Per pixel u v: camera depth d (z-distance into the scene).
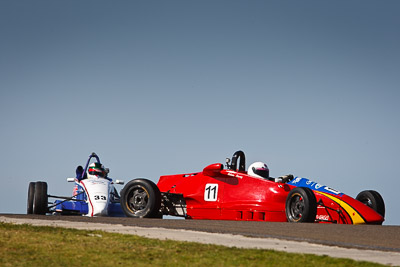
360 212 46.75
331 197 48.59
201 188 54.00
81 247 27.53
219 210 52.53
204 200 53.47
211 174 54.06
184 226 37.75
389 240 34.03
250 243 30.22
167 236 32.09
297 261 24.94
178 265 24.14
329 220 48.06
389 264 25.34
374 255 28.06
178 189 55.53
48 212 59.47
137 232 33.62
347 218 47.06
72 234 31.39
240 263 24.55
